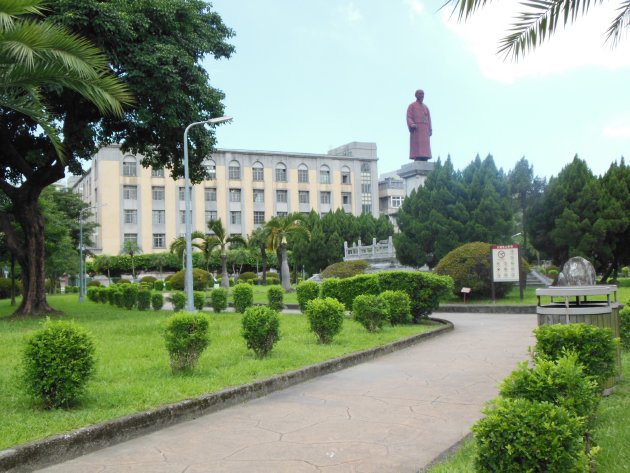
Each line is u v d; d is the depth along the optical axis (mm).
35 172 18453
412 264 28797
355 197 80625
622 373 6812
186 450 4918
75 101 16719
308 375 7879
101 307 25250
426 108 39500
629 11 6473
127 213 67000
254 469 4402
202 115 19031
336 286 16578
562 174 27750
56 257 37781
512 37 6281
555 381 3527
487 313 18625
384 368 8656
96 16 14961
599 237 25750
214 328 13406
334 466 4426
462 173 27438
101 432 5055
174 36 18031
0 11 8867
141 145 20094
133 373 7570
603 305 6613
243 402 6621
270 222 37844
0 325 15102
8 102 10523
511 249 19516
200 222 70688
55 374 5656
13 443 4602
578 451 2908
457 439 5027
